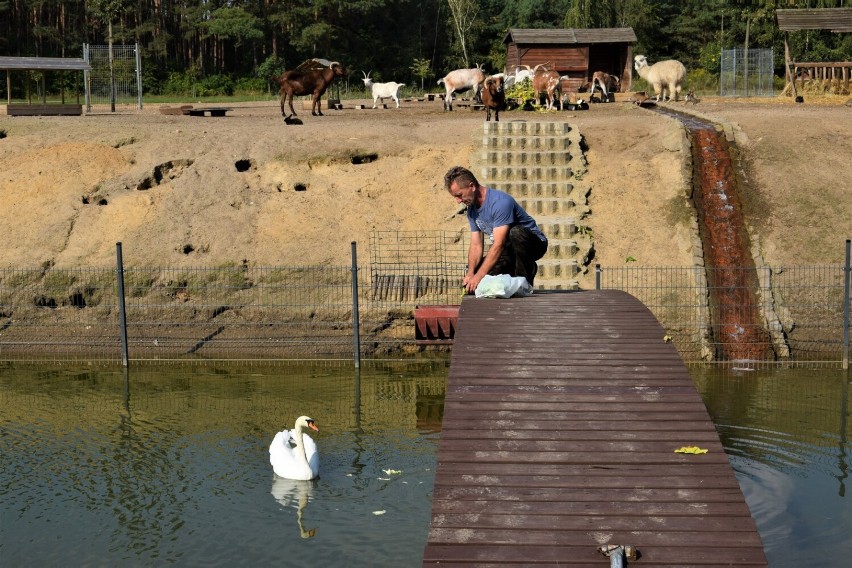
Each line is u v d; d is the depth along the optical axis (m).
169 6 68.94
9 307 17.52
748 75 38.22
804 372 14.58
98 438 11.75
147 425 12.30
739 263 17.11
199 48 66.81
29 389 14.27
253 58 67.88
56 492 9.88
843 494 9.48
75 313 17.39
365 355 16.00
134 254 18.14
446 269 17.09
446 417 7.26
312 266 17.09
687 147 19.91
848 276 14.50
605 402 7.48
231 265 17.80
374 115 27.64
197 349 16.33
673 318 16.02
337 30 65.44
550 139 20.36
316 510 9.28
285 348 16.23
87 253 18.30
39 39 65.50
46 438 11.79
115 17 63.09
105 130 22.28
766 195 18.64
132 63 45.34
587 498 6.22
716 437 6.95
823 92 32.03
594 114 25.95
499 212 9.82
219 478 10.24
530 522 5.99
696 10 66.88
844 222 17.88
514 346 8.62
